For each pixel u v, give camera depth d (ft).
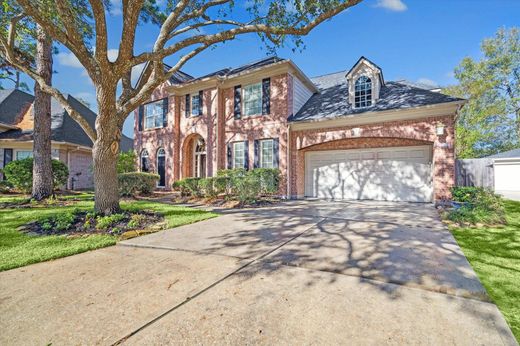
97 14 16.80
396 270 11.04
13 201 31.12
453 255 13.08
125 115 22.20
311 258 12.59
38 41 33.24
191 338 6.49
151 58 19.60
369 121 35.78
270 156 43.60
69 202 32.48
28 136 53.78
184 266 11.55
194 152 55.01
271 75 43.42
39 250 13.58
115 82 19.60
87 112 73.05
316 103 44.57
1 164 52.75
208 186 37.11
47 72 33.55
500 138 83.20
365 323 7.17
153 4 29.40
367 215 24.98
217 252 13.65
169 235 17.38
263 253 13.43
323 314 7.61
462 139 74.28
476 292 9.02
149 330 6.82
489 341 6.45
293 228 19.38
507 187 63.41
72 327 6.94
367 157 39.14
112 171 21.63
